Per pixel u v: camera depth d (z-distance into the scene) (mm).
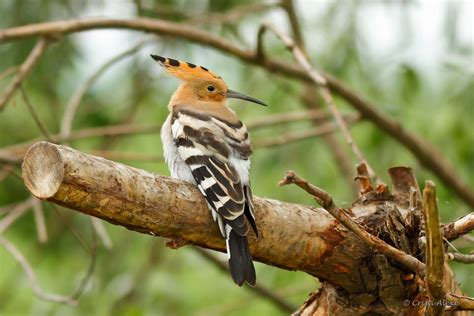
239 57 12250
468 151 13250
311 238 7207
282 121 13031
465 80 12961
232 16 12680
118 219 6637
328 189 14711
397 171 7621
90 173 6395
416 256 7199
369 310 7367
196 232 6977
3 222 10680
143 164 15672
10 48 13633
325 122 14664
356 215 7355
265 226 7152
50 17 13609
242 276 6852
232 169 7867
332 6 13875
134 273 13391
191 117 8430
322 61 14039
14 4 13438
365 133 14906
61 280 14344
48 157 6328
